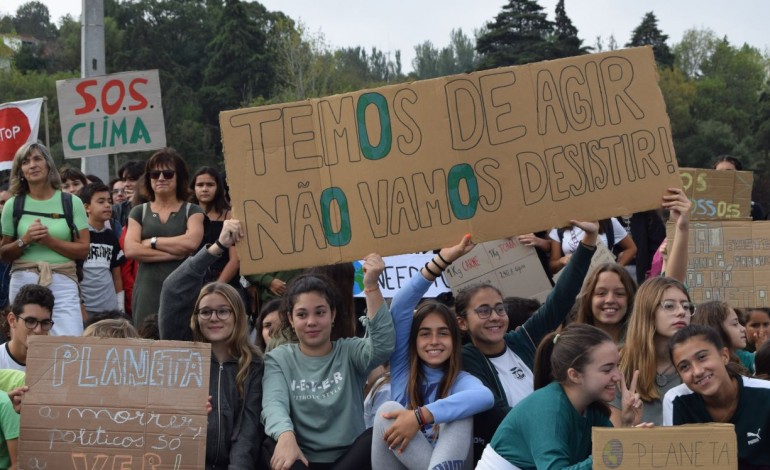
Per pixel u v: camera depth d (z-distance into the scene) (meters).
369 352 6.67
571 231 10.34
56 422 5.96
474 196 6.81
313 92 64.75
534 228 6.85
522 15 68.75
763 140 64.62
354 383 6.73
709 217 10.47
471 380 6.59
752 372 7.75
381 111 6.80
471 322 7.04
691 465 5.14
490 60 66.25
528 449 5.59
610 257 9.50
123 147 11.47
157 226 9.05
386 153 6.79
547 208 6.87
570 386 5.66
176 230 9.06
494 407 6.63
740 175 10.50
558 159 6.89
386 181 6.78
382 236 6.77
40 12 130.12
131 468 5.94
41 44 94.88
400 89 6.82
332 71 68.94
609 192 6.92
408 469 6.31
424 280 6.80
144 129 11.48
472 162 6.81
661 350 6.57
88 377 6.02
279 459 6.16
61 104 11.42
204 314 6.67
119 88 11.45
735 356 6.82
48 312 7.43
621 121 6.95
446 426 6.38
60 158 50.47
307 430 6.56
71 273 9.02
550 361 6.19
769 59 100.06
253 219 6.74
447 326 6.70
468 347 7.10
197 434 5.99
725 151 66.81
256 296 9.50
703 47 102.69
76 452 5.95
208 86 66.06
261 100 63.19
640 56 7.00
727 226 8.95
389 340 6.65
